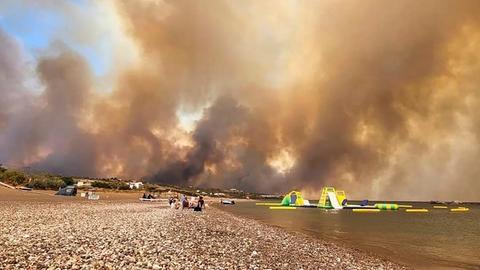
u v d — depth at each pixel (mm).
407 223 81062
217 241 27594
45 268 12922
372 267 23781
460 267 26641
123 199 124562
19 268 12523
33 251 15750
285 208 153875
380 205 180250
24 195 89938
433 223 83312
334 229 57906
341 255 28516
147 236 25234
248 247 26484
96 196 104500
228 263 18297
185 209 80688
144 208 69250
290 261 22281
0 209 42125
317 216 97500
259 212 113250
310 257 25359
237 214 88438
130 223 34344
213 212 83000
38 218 33375
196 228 36188
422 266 26484
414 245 40125
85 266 13648
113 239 21891
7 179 130625
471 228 68438
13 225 26266
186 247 22047
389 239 45688
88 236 22406
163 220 41469
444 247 38844
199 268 16047
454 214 144625
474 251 36031
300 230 51938
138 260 16031
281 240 35125
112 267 14109
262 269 18094
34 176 146000
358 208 166625
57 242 18859
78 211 47562
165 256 17859
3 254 14484
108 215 43312
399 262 27594
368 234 51438
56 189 142250
